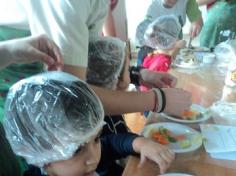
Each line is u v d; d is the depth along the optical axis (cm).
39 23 73
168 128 89
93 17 82
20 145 65
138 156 79
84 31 74
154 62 147
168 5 198
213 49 180
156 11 197
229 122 94
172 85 112
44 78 67
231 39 184
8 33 85
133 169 72
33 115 63
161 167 71
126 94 85
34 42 68
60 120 62
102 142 91
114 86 101
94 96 70
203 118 95
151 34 163
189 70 146
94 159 69
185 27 247
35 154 65
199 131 89
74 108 64
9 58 69
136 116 217
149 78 113
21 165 80
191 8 218
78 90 67
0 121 78
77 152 66
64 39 71
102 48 95
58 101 63
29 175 74
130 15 323
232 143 81
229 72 127
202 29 228
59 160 66
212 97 114
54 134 62
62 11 70
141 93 86
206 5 243
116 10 205
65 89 65
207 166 73
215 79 134
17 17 82
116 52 97
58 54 69
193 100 111
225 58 159
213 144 81
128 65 113
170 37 163
